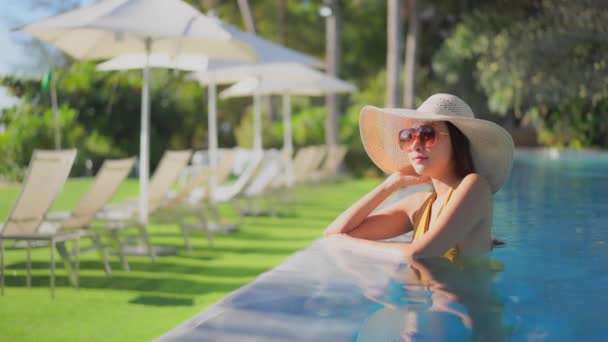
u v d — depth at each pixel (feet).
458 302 6.86
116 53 24.95
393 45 57.41
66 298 14.03
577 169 35.83
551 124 55.11
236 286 15.37
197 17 20.03
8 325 11.72
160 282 15.85
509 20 59.57
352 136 62.44
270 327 5.95
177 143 70.03
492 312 6.49
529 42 51.70
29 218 15.56
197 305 13.41
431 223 9.39
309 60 31.17
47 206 15.71
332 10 60.44
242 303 6.80
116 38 22.22
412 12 67.00
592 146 54.08
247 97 106.83
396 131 9.97
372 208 10.30
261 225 27.86
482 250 9.17
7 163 49.70
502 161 9.03
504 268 8.57
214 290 14.93
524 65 51.19
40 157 14.75
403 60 83.15
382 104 76.64
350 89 44.27
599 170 34.91
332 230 10.38
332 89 43.78
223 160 27.53
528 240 11.17
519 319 6.30
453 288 7.48
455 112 8.98
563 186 24.66
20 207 15.11
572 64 49.16
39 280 16.03
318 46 104.17
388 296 7.09
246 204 36.68
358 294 7.17
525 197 20.34
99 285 15.47
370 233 10.44
